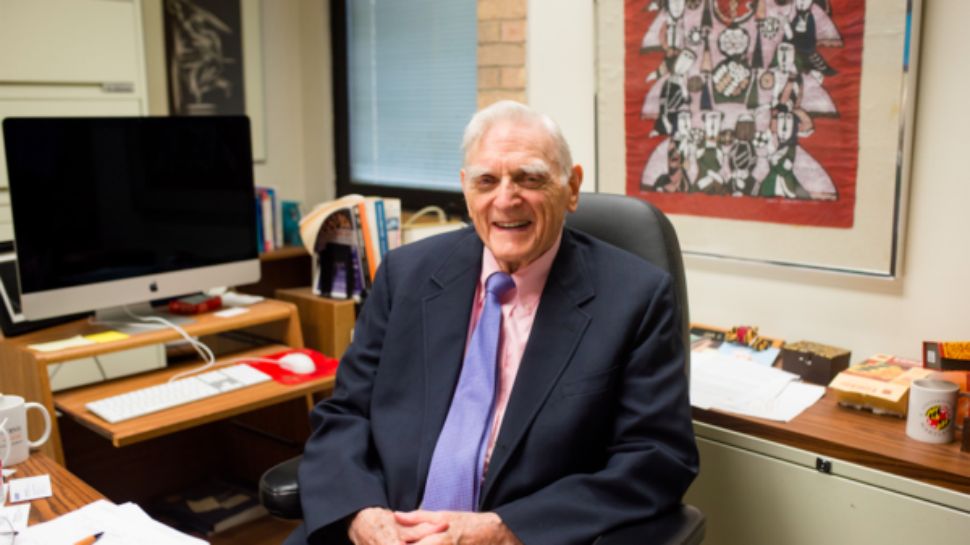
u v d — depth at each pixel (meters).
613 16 2.32
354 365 1.60
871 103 1.90
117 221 2.03
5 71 2.64
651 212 1.58
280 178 3.71
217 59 3.41
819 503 1.61
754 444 1.68
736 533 1.74
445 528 1.29
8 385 1.96
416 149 3.45
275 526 2.50
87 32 2.80
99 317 2.17
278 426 2.54
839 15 1.92
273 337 2.37
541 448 1.37
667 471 1.32
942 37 1.81
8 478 1.42
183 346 2.23
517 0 2.62
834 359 1.87
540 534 1.26
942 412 1.54
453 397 1.48
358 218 2.46
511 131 1.43
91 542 1.18
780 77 2.04
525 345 1.48
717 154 2.18
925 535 1.49
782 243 2.11
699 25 2.15
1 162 2.72
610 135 2.39
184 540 1.22
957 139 1.82
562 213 1.47
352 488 1.39
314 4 3.61
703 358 2.01
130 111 2.95
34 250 1.90
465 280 1.55
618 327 1.41
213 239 2.22
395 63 3.46
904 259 1.93
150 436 1.75
